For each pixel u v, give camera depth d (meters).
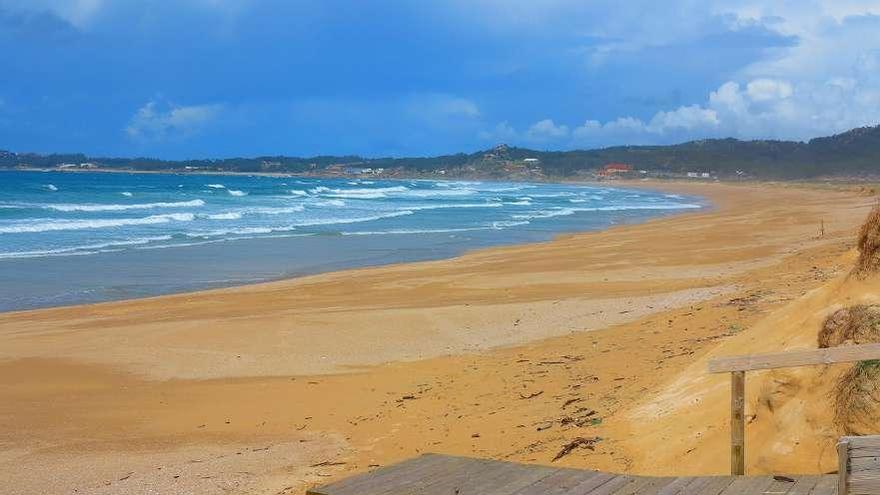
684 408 8.11
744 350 8.41
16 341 17.45
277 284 25.34
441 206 69.62
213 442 10.94
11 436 11.36
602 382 11.29
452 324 18.08
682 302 18.22
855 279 7.63
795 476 5.75
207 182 134.62
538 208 69.69
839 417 5.96
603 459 7.80
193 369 15.17
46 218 46.66
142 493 9.09
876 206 7.75
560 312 18.64
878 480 4.34
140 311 20.95
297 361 15.52
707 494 5.65
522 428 9.70
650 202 83.69
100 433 11.48
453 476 6.34
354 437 10.73
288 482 9.23
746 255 27.86
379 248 35.78
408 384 13.30
